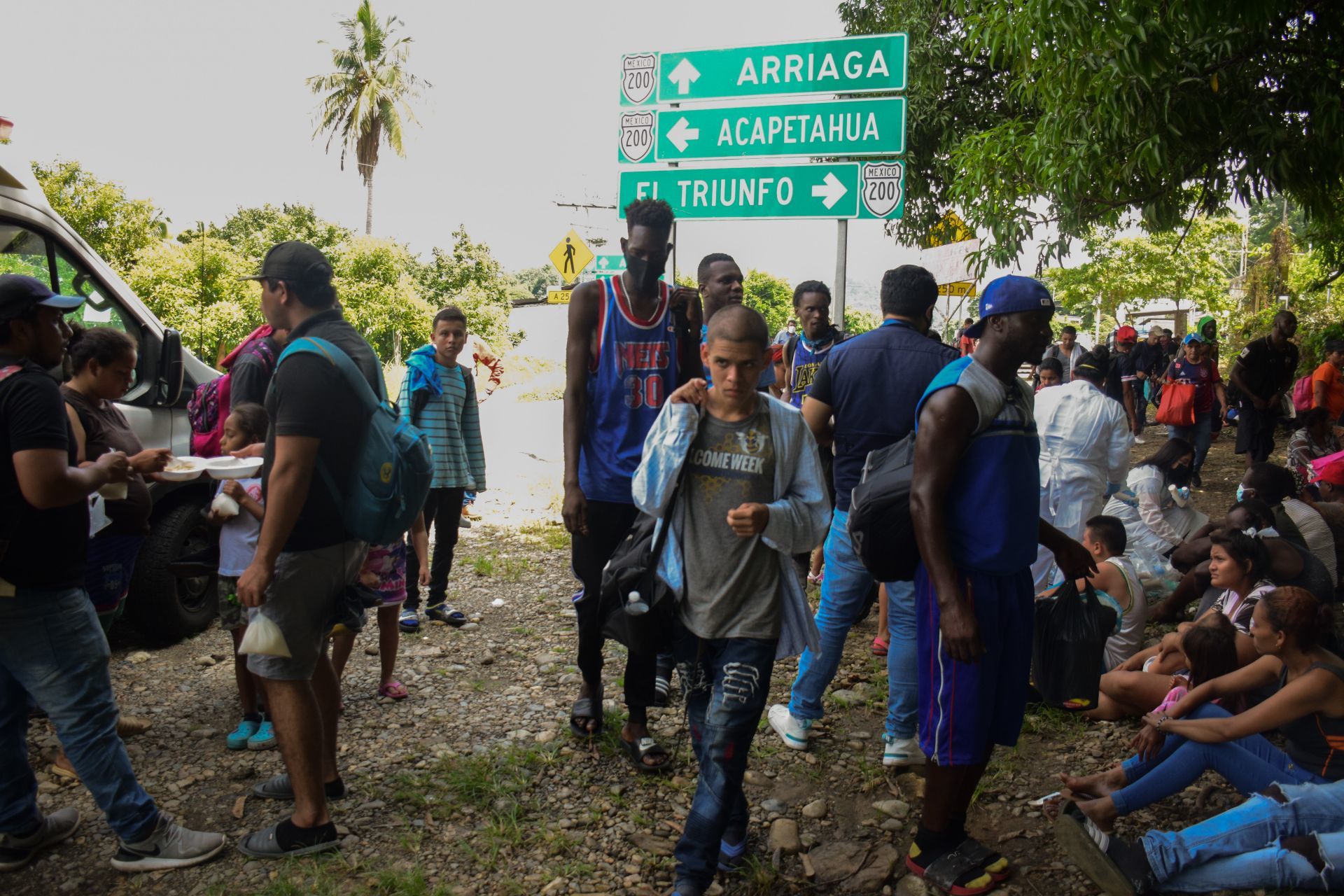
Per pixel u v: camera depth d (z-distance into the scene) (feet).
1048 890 9.93
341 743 13.21
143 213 78.95
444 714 14.24
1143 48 17.11
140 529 13.34
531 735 13.48
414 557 18.24
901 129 24.00
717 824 9.18
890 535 9.40
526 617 19.17
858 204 24.50
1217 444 46.21
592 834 10.93
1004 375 9.27
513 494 33.32
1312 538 15.83
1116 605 14.94
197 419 15.81
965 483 9.23
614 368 11.90
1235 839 9.45
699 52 25.67
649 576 9.59
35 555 9.25
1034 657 11.36
